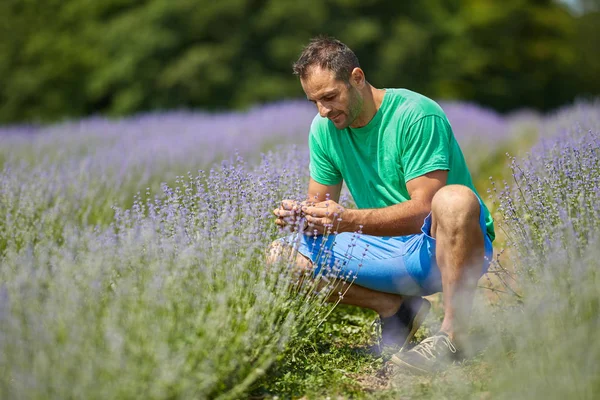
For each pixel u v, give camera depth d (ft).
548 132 45.24
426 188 15.48
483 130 61.21
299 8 130.21
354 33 131.75
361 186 16.98
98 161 31.22
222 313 13.05
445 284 14.65
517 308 14.30
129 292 12.69
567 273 13.43
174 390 11.43
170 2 132.26
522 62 193.57
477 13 180.65
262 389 14.14
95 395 10.82
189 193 17.99
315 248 15.89
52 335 11.31
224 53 129.39
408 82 142.20
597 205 15.29
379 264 15.69
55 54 147.13
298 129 50.60
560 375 11.43
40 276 13.05
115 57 140.87
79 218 24.45
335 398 13.75
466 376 14.02
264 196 16.83
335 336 17.49
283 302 14.93
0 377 11.47
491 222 15.71
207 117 66.44
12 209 22.44
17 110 148.56
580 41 232.73
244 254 15.21
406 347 16.26
